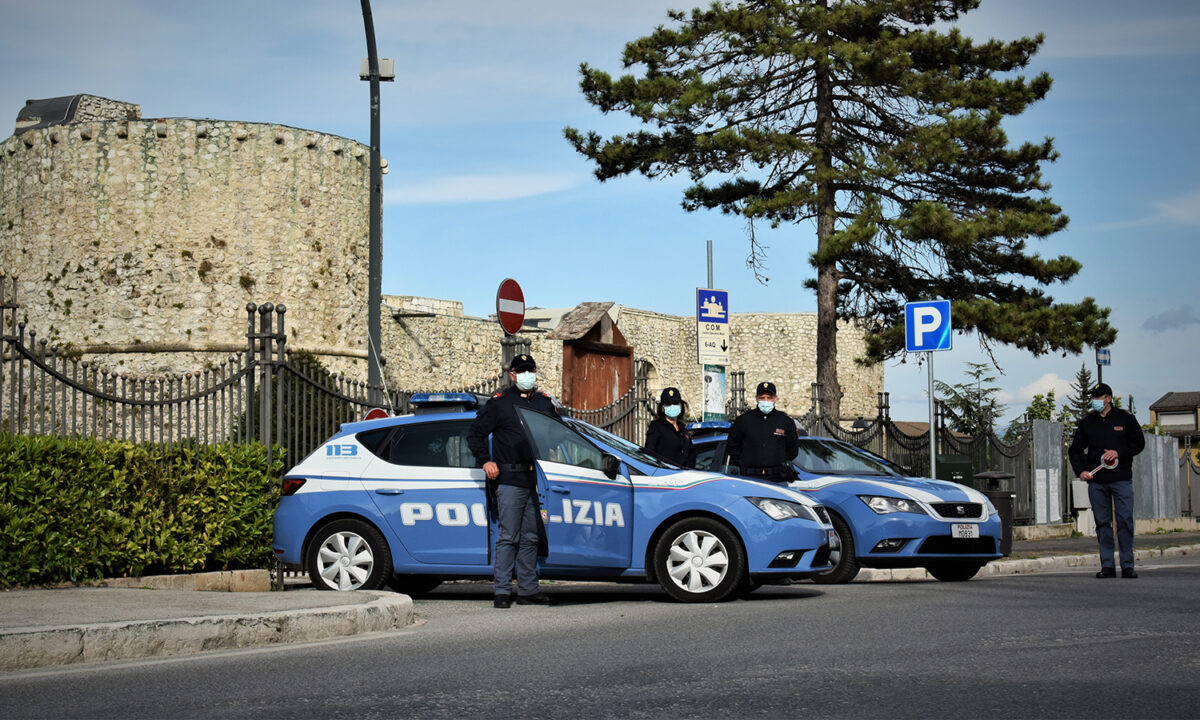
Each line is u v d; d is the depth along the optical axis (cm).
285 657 743
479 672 677
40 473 1048
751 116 2323
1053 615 926
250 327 1267
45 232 2623
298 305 2667
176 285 2567
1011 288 2392
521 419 1059
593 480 1079
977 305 2256
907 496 1321
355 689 628
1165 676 650
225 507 1203
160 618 779
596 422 1814
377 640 823
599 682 641
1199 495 3095
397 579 1248
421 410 1184
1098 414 1385
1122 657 715
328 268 2734
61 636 724
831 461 1469
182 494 1180
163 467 1166
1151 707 569
